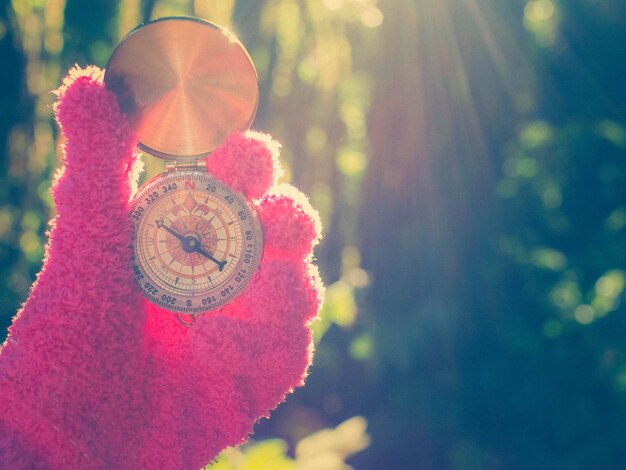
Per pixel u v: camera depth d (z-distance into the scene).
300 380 0.50
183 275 0.48
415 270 1.41
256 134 0.49
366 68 1.27
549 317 1.46
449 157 1.43
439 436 1.47
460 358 1.47
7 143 0.81
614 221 1.42
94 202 0.47
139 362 0.49
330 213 1.15
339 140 1.13
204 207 0.48
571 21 1.42
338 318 0.95
